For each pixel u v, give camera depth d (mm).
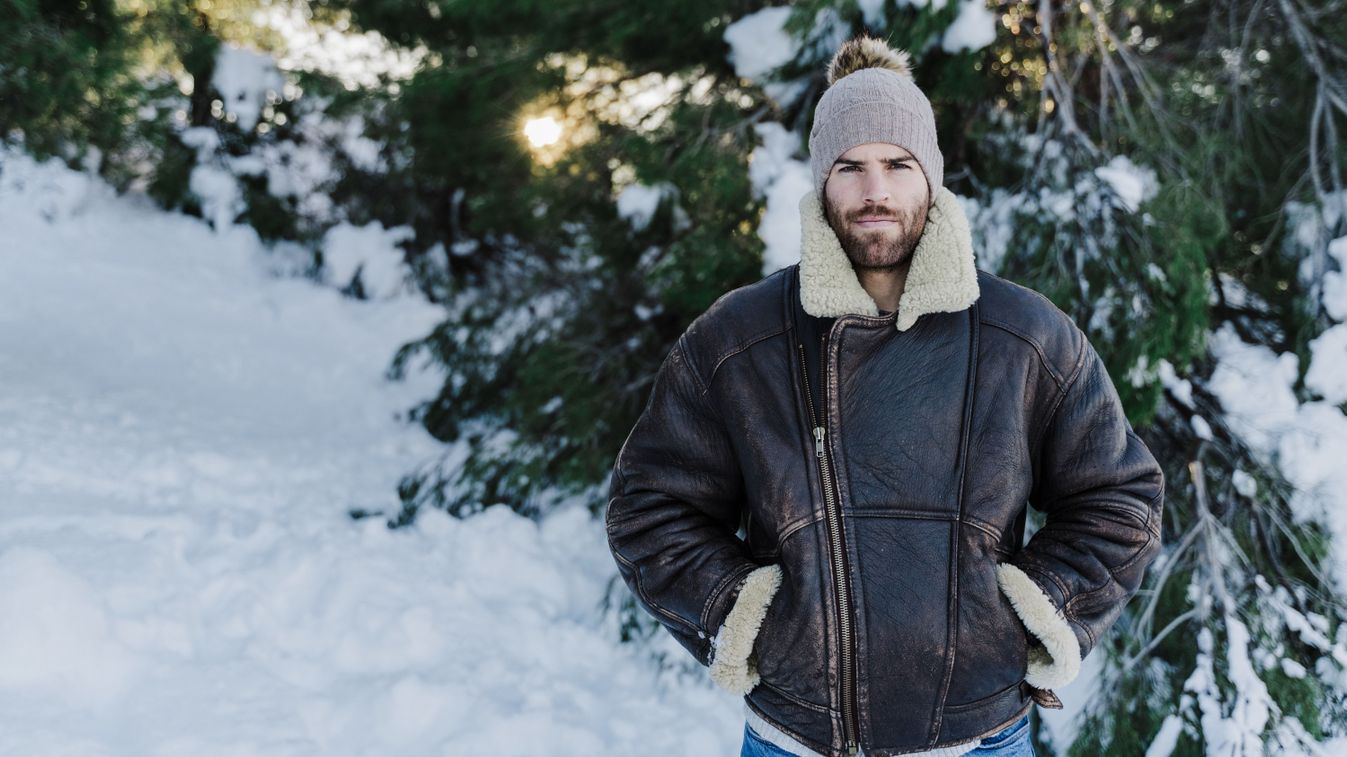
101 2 5738
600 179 4359
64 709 2674
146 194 10711
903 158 1453
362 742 2826
